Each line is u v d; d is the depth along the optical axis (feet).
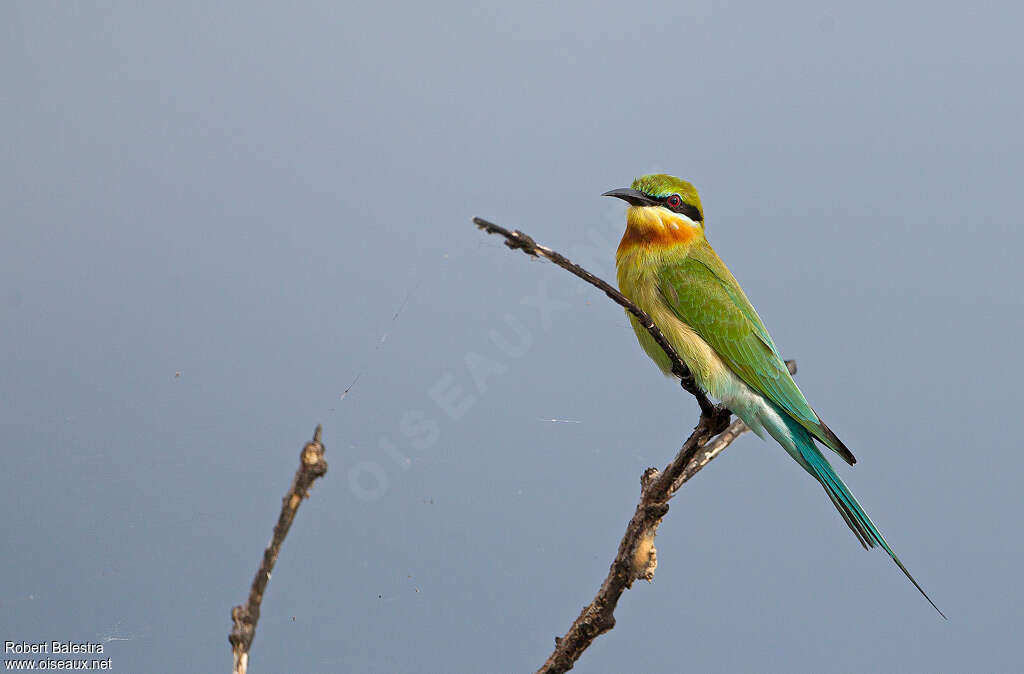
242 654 14.35
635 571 21.03
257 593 14.64
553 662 21.26
